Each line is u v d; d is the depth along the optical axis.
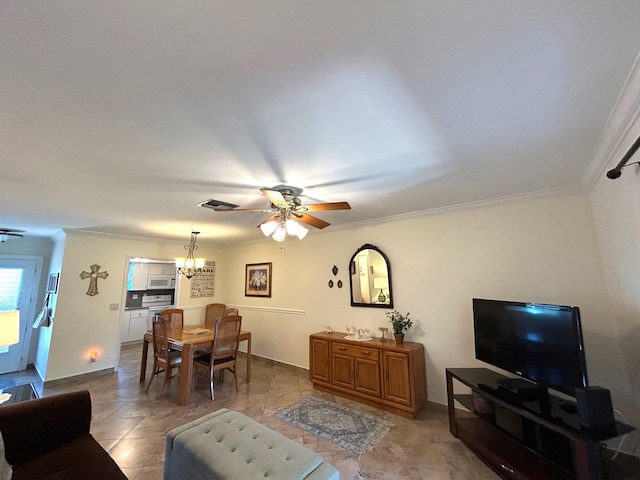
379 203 3.06
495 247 3.00
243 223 4.05
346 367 3.49
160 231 4.66
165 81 1.18
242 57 1.07
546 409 1.94
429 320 3.35
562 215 2.66
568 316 1.91
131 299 7.17
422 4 0.88
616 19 0.93
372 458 2.30
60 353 4.13
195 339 3.72
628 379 2.19
